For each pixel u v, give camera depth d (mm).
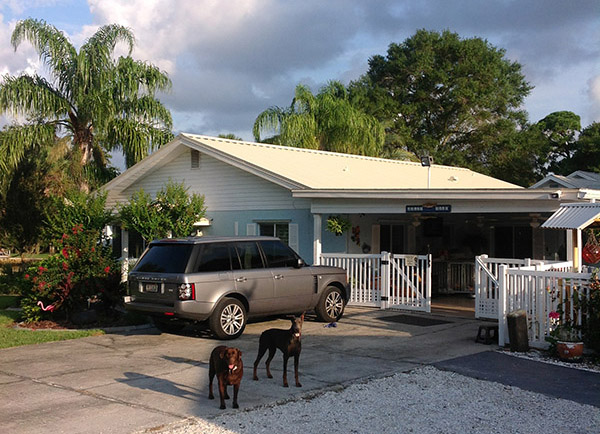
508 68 50344
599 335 9359
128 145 24109
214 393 7668
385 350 10320
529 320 10484
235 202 18719
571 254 13211
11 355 10172
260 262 12242
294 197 17000
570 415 6820
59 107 23375
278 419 6621
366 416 6754
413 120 47156
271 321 13672
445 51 48031
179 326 12758
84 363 9477
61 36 23719
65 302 13492
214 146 18609
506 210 13570
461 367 9047
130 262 19578
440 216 21125
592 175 33281
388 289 15336
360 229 18047
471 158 47531
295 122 31734
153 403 7223
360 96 44656
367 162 23531
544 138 49688
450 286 19016
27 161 24922
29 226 24844
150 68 24578
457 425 6473
